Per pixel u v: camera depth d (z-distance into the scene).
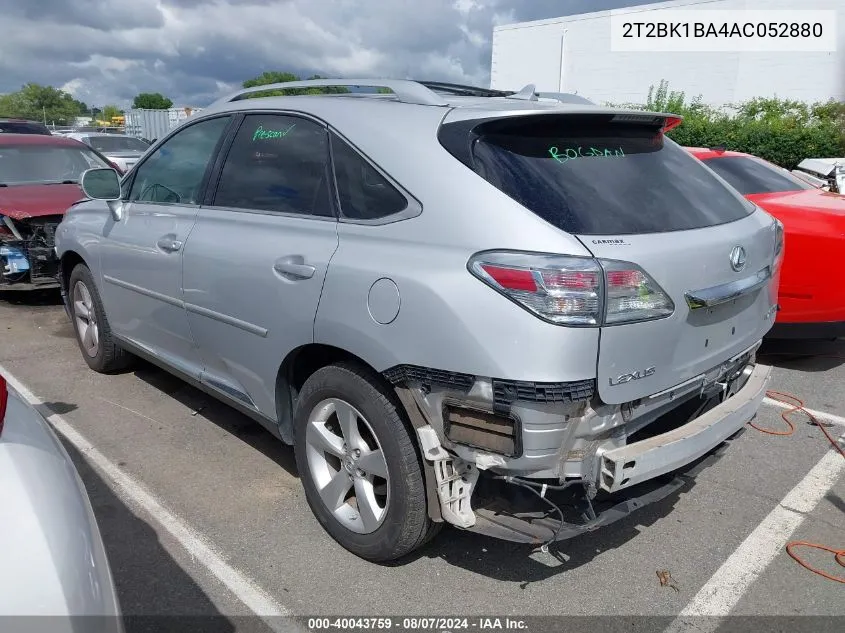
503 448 2.35
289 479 3.67
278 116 3.36
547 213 2.39
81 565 1.57
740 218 3.05
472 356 2.34
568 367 2.25
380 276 2.59
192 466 3.80
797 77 23.30
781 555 3.09
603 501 2.71
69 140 8.71
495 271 2.31
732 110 24.30
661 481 2.90
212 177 3.66
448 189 2.54
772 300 3.27
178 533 3.17
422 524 2.71
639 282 2.35
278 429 3.27
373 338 2.60
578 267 2.26
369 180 2.81
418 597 2.77
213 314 3.46
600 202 2.53
